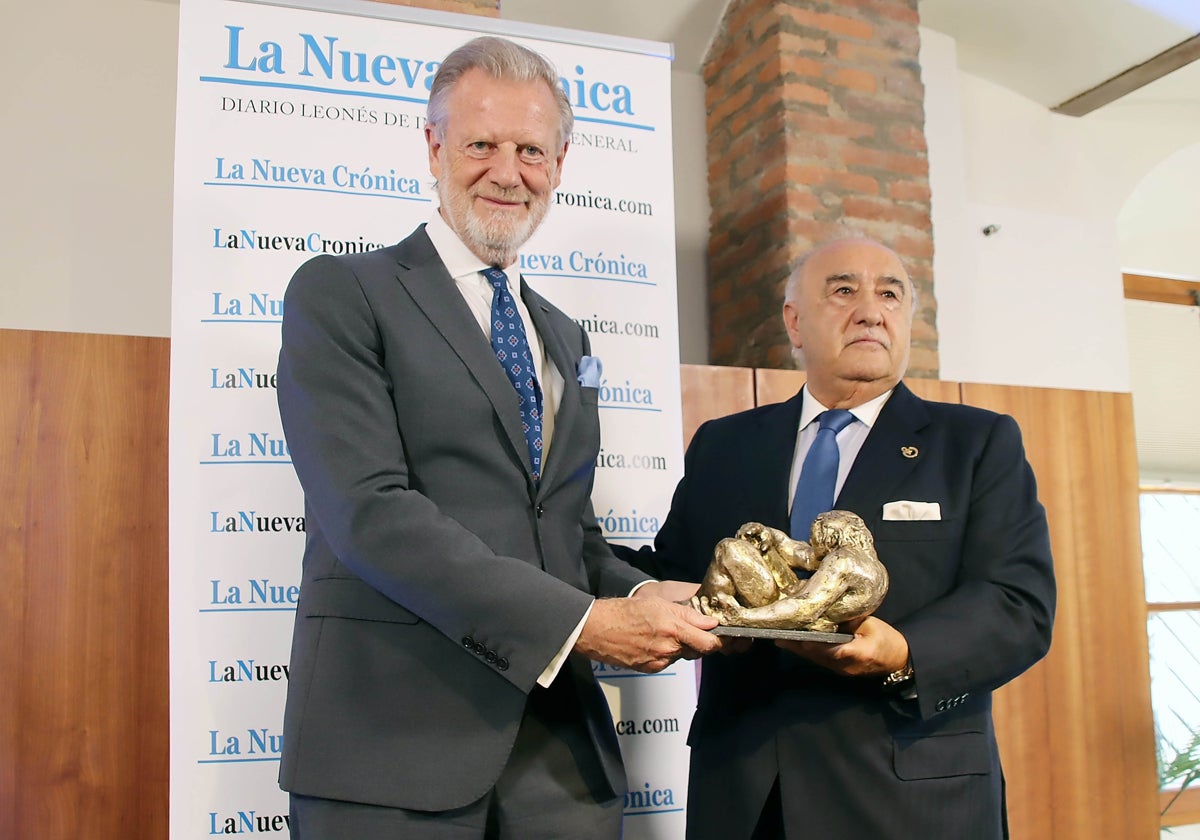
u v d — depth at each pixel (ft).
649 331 7.92
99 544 7.88
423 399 4.78
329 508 4.56
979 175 16.16
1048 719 10.49
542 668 4.47
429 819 4.38
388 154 7.39
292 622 6.89
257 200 7.09
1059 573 10.81
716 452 6.57
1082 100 16.51
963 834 5.30
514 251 5.44
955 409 6.17
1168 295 18.31
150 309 12.09
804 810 5.30
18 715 7.56
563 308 7.72
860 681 5.46
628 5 14.21
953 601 5.39
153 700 7.81
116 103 12.33
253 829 6.72
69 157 12.07
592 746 4.88
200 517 6.82
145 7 12.60
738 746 5.59
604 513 7.63
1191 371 18.16
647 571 6.53
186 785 6.68
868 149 13.76
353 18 7.43
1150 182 17.30
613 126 8.00
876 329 6.15
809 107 13.55
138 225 12.19
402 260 5.17
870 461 5.87
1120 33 15.19
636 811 7.38
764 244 13.55
